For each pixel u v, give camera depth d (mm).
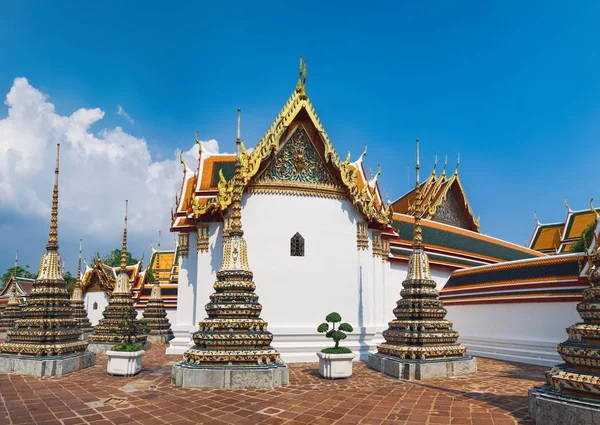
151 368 14680
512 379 12703
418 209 15297
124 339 19844
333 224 18109
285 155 18016
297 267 17359
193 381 11125
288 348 16625
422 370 12578
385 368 13617
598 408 6895
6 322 29234
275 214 17531
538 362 15961
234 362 11516
